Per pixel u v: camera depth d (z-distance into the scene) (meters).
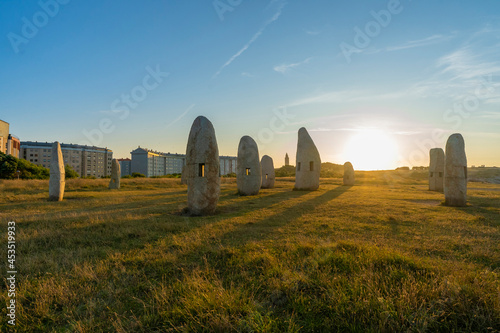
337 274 4.20
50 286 3.94
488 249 5.57
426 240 6.42
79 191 20.98
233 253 5.26
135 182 27.38
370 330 2.82
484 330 2.81
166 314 3.23
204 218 9.48
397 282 3.78
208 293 3.52
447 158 12.91
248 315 3.08
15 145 56.25
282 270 4.29
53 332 3.04
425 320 2.82
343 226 8.00
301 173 21.64
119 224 8.20
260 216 9.77
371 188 24.36
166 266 4.87
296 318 3.21
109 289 3.96
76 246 6.23
